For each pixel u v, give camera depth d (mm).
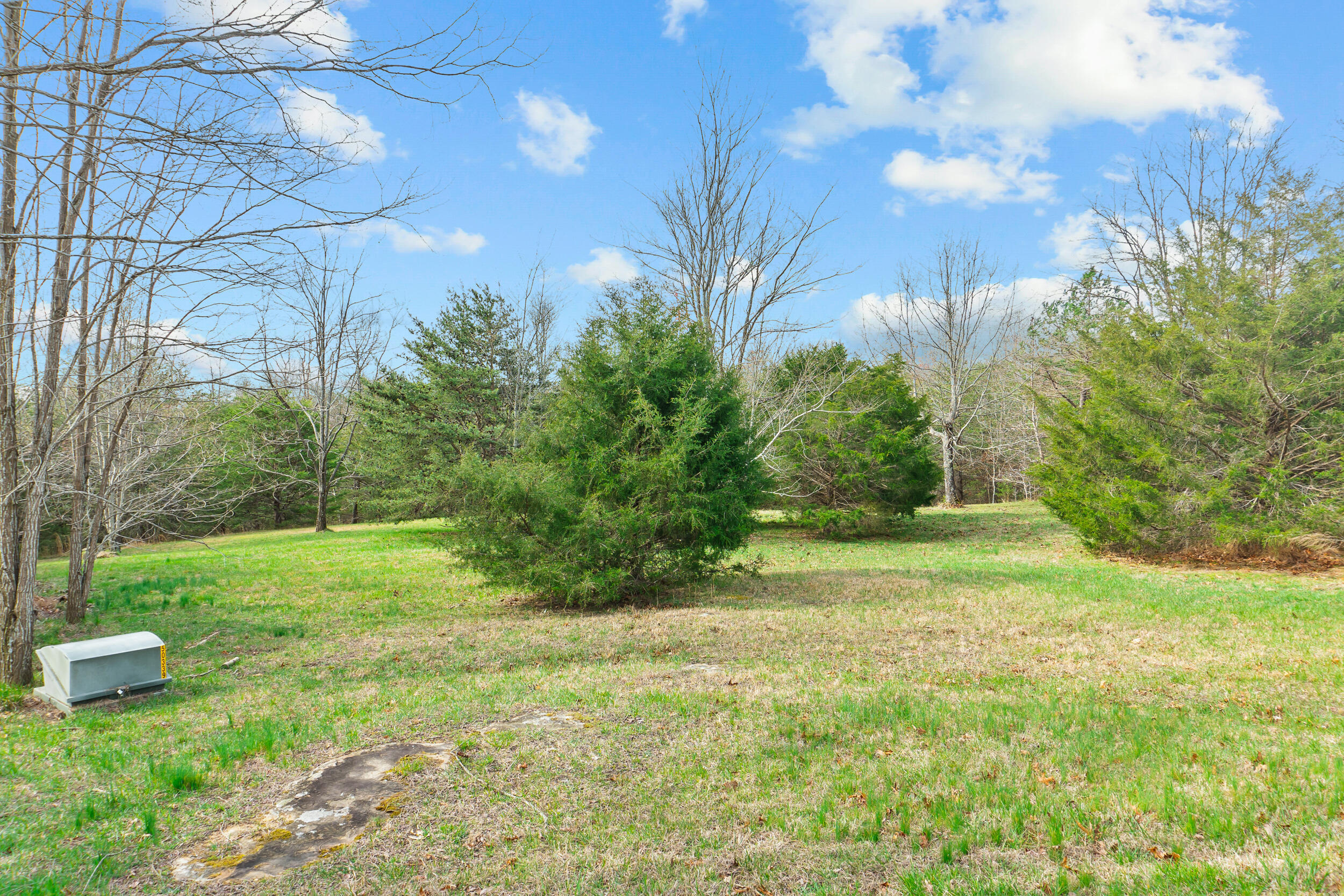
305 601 14258
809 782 5195
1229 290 18438
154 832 4582
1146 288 26516
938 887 3805
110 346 11133
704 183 25953
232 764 5703
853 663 8734
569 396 14391
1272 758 5492
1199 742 5902
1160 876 3789
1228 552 17562
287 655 10023
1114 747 5820
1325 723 6441
